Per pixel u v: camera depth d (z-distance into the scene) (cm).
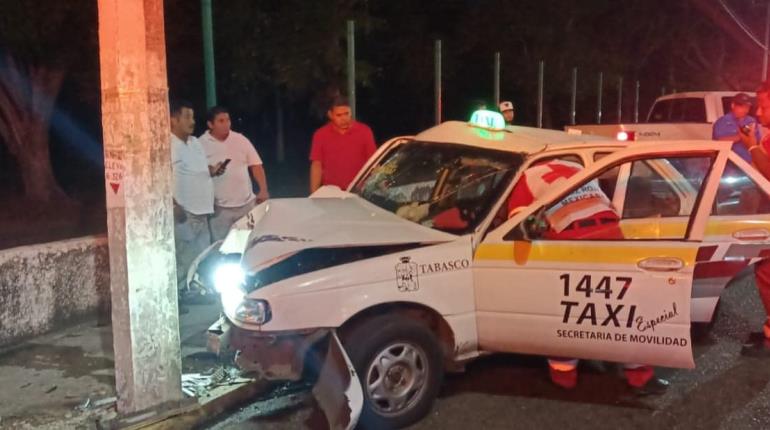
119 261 444
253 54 1223
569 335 461
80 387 505
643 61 2648
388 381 454
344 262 457
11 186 1659
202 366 544
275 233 476
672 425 474
